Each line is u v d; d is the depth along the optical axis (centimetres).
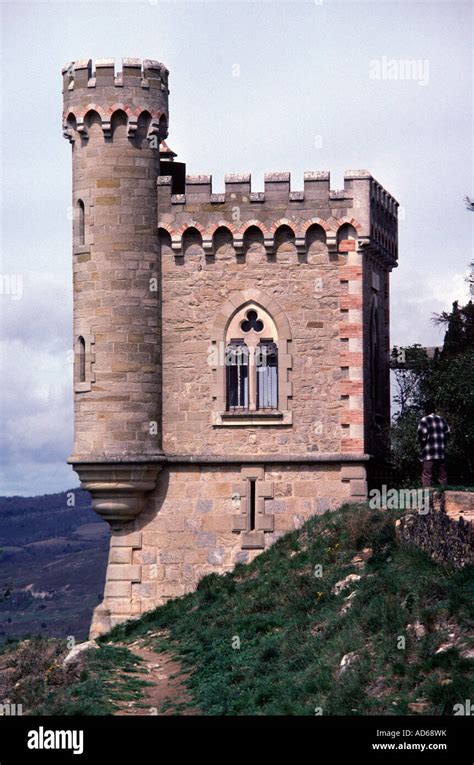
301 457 4119
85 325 4144
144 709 3017
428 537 3228
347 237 4150
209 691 3034
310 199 4153
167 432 4178
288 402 4141
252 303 4169
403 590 3009
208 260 4184
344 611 3183
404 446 4322
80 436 4138
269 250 4166
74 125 4184
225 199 4172
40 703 3159
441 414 4341
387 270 4625
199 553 4134
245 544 4116
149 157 4169
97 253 4138
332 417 4134
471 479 4312
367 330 4253
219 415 4156
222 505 4138
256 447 4147
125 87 4138
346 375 4134
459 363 4378
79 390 4144
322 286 4153
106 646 3641
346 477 4112
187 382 4178
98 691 3142
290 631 3262
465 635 2700
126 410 4112
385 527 3625
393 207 4603
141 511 4159
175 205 4181
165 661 3475
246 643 3356
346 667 2800
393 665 2686
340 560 3628
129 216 4141
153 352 4156
